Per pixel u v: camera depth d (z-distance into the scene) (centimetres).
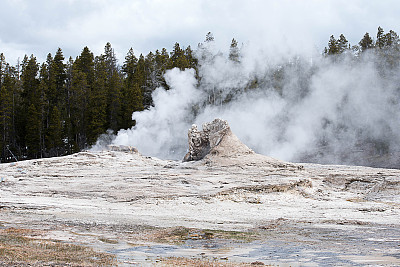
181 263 1502
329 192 3931
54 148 8362
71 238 2027
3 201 3250
